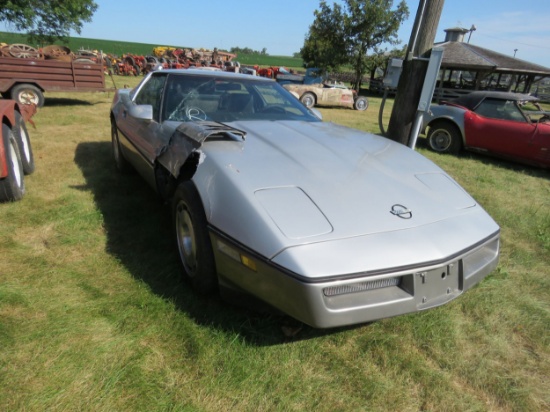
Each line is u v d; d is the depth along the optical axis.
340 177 2.27
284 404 1.73
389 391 1.86
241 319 2.24
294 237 1.81
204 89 3.45
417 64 4.30
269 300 1.88
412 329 2.31
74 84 10.46
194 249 2.33
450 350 2.18
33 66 9.86
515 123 7.05
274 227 1.84
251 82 3.74
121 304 2.29
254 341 2.09
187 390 1.76
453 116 7.72
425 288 1.92
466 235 2.11
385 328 2.31
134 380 1.78
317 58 24.03
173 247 2.99
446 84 28.42
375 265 1.79
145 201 3.90
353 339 2.20
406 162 2.71
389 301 1.84
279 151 2.49
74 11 21.47
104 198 3.94
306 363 1.99
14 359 1.84
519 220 4.28
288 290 1.75
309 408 1.73
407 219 2.05
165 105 3.29
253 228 1.87
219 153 2.35
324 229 1.87
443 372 2.02
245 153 2.39
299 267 1.72
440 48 4.07
